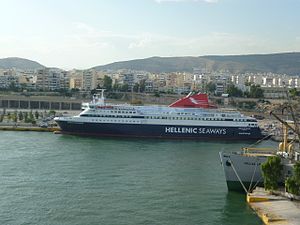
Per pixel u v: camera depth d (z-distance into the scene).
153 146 187.88
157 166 138.88
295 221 81.44
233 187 108.12
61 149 168.25
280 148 119.75
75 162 141.38
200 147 190.12
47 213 88.06
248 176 107.12
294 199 94.56
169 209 92.44
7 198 97.50
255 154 112.25
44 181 113.81
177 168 136.25
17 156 148.75
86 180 116.38
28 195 100.38
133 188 109.31
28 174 121.38
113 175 123.44
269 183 99.00
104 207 92.81
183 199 100.19
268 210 88.38
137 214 88.69
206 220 85.69
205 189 109.81
